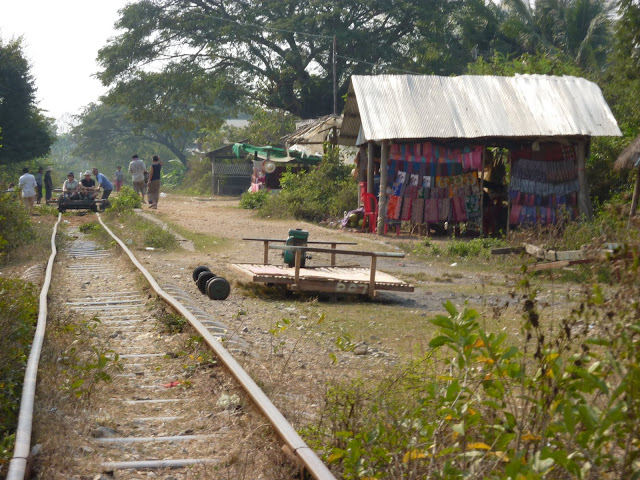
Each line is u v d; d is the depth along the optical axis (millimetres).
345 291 11672
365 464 4312
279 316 10367
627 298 3570
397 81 22562
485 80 22531
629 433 3312
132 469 4621
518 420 4113
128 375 6891
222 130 63188
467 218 21609
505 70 30750
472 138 21125
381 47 48750
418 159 21594
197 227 23422
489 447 3732
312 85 51375
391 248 18781
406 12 48750
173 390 6461
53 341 7574
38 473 4367
